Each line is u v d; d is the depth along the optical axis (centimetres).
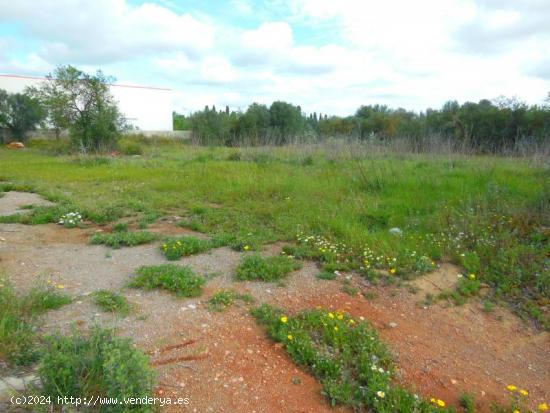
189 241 522
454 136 1620
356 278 450
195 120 2769
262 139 1798
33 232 597
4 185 1002
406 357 322
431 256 496
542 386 304
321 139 1666
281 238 568
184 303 374
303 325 339
